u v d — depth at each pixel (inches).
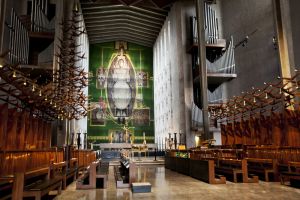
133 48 1464.1
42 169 304.5
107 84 1400.1
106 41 1435.8
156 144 1253.7
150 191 323.9
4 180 219.5
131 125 1374.3
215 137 852.6
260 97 589.9
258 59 737.0
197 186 370.6
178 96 948.0
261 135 562.6
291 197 282.0
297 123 483.2
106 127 1353.3
